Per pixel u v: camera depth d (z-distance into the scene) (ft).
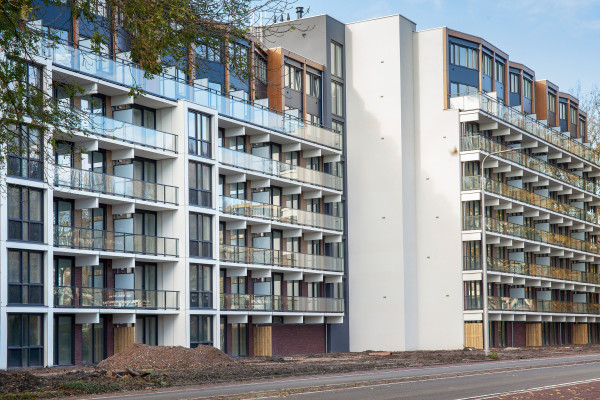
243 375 100.73
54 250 126.62
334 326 197.06
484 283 158.61
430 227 204.85
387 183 201.98
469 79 212.84
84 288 131.85
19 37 64.18
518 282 224.33
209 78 163.22
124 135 139.95
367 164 204.23
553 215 245.45
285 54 184.24
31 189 123.65
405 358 153.38
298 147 184.65
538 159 241.14
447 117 204.64
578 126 283.38
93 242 134.31
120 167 143.54
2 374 86.99
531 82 252.21
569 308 251.39
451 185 203.21
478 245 205.46
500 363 131.13
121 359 120.47
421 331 204.03
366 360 145.89
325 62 199.72
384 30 204.64
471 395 71.61
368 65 205.87
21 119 68.74
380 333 200.03
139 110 149.07
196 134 153.38
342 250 202.59
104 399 71.72
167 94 148.66
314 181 189.06
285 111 183.11
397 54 203.00
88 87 135.13
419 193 206.39
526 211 234.38
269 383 89.35
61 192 129.70
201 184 153.99
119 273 141.90
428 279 204.44
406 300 199.82
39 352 124.26
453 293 202.08
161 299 145.48
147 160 149.79
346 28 208.64
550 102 261.44
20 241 120.98
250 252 168.76
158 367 118.52
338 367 119.34
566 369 111.24
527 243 229.86
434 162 205.26
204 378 95.20
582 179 268.21
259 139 175.42
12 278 120.37
